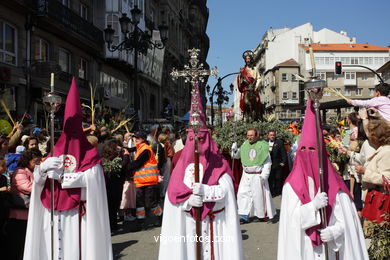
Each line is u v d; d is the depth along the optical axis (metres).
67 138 4.11
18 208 4.72
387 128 3.94
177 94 42.66
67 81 18.73
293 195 3.36
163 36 14.48
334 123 9.67
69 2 19.48
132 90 28.27
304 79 3.38
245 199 7.34
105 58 22.77
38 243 4.04
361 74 63.91
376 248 3.69
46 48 17.53
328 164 3.42
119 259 5.48
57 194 4.04
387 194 3.80
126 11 24.19
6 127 7.77
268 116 11.36
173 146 11.09
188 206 3.61
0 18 14.34
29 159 4.79
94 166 4.17
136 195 7.19
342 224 3.26
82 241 4.07
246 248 5.79
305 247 3.32
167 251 3.64
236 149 8.17
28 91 15.34
